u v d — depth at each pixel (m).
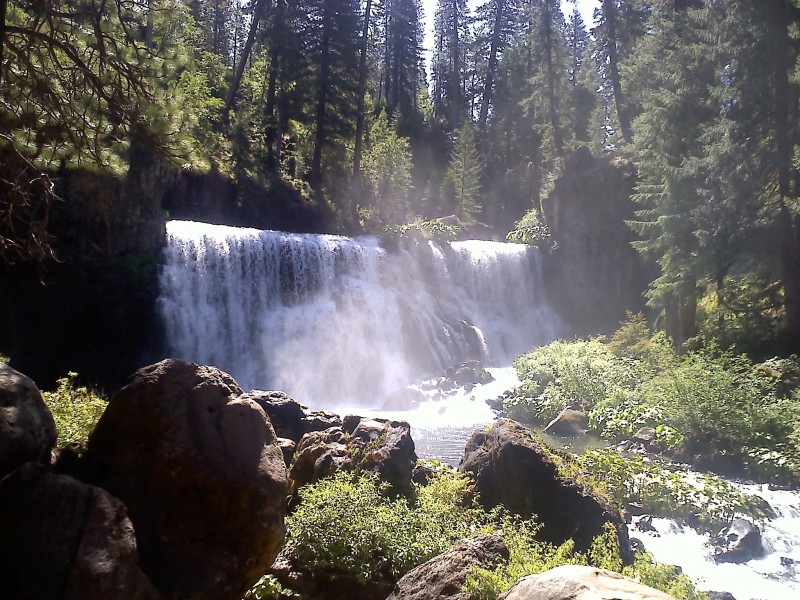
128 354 22.22
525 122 54.84
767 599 8.27
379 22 65.06
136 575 4.45
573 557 6.78
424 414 20.17
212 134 32.84
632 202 34.12
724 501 11.01
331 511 7.29
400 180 41.34
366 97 47.31
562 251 35.84
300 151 40.28
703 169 19.67
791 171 18.72
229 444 5.35
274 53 36.03
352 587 6.77
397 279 30.03
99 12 7.21
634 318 25.19
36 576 4.17
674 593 6.02
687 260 20.66
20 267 19.64
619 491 11.38
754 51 18.73
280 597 6.63
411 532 7.32
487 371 25.16
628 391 17.94
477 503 9.07
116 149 8.59
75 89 7.58
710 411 14.55
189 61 9.10
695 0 27.61
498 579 5.36
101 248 21.39
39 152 7.70
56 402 8.36
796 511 11.12
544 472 8.91
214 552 5.12
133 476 5.21
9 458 4.72
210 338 23.80
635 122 25.55
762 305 20.00
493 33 60.28
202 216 31.25
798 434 13.41
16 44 7.50
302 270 26.83
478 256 33.88
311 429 11.67
